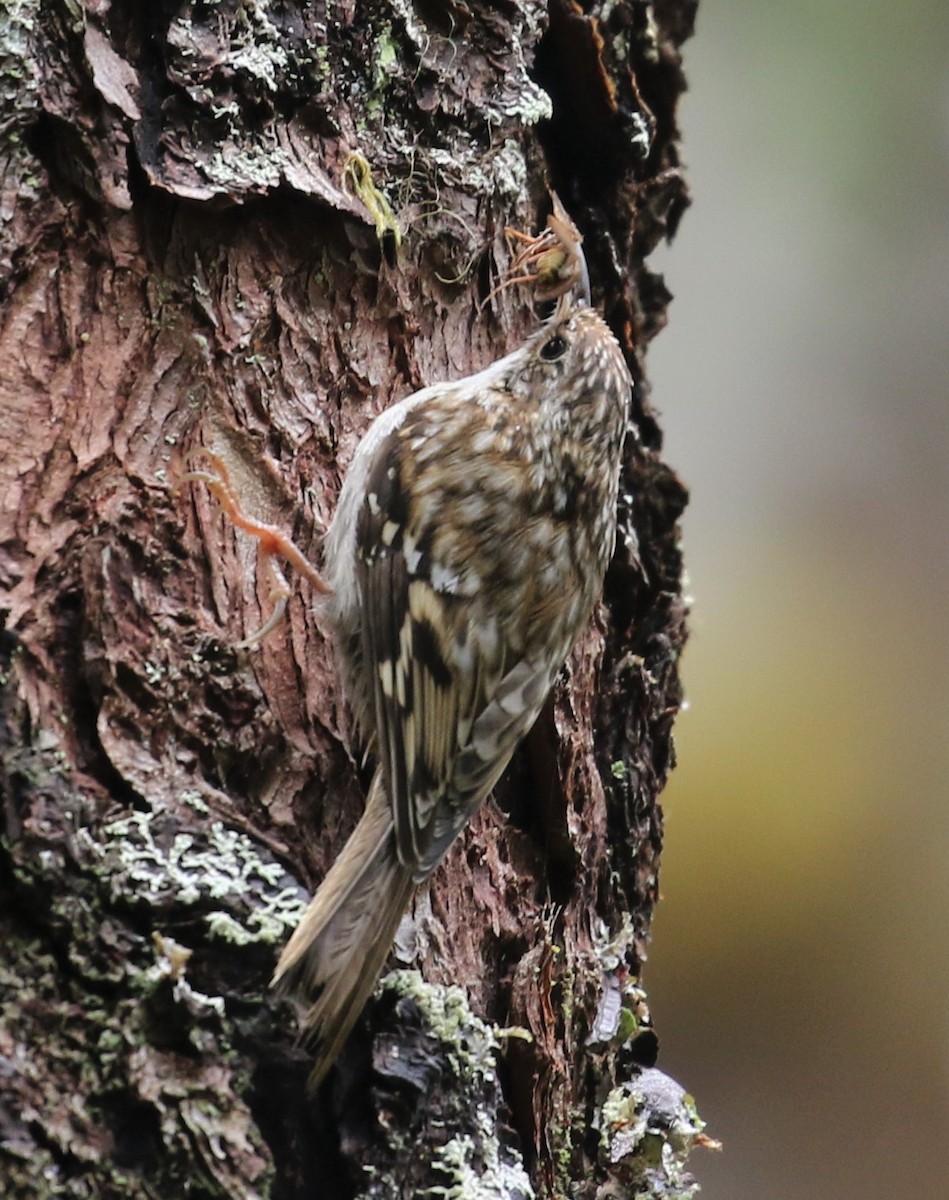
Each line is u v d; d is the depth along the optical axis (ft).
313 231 18.63
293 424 18.56
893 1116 41.24
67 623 16.30
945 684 43.73
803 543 45.39
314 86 18.47
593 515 20.10
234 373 18.08
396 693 18.33
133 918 15.55
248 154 17.92
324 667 18.35
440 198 19.84
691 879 41.96
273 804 17.31
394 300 19.51
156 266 17.54
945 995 41.81
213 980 15.76
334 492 18.90
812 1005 41.91
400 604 18.69
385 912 16.56
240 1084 15.56
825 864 42.14
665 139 25.09
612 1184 20.42
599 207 23.35
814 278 45.75
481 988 19.01
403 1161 16.28
